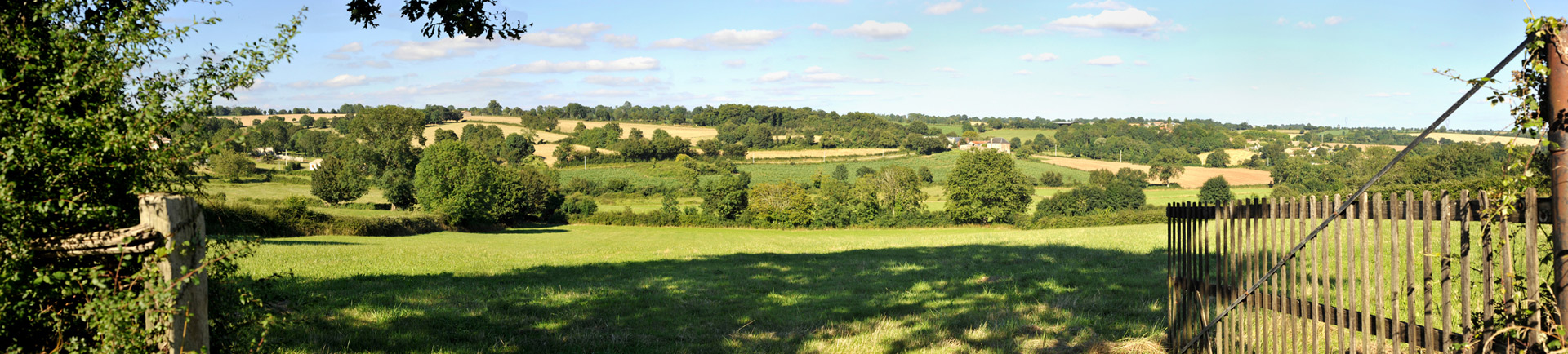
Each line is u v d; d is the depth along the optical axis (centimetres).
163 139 426
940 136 18238
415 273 1753
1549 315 373
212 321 448
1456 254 428
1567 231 360
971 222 8088
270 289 513
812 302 1254
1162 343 786
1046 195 10556
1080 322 962
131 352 360
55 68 409
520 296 1284
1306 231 533
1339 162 10538
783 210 7912
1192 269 695
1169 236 738
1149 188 11538
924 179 12875
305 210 4800
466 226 6988
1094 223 6462
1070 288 1312
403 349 819
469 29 763
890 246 3075
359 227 5206
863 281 1579
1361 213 481
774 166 15712
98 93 412
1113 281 1373
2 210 363
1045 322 979
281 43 442
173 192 430
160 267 363
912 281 1523
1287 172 10525
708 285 1506
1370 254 1294
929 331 939
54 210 374
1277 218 565
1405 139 14850
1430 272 435
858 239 5122
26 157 365
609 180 11931
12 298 386
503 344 870
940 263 1942
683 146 16075
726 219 8162
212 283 445
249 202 6575
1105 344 796
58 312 392
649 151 15225
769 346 881
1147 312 1028
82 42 404
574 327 993
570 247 4288
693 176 11869
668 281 1591
